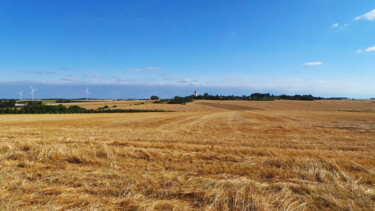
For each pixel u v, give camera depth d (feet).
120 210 9.80
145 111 233.55
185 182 12.72
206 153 20.86
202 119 95.14
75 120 87.04
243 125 62.75
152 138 34.01
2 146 21.58
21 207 9.95
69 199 10.66
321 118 97.09
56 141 27.96
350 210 9.87
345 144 29.04
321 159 18.26
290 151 22.18
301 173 14.51
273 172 14.67
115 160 18.04
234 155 20.65
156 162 17.66
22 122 73.97
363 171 15.42
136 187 12.04
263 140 32.58
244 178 13.44
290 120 84.58
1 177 13.28
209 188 11.85
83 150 19.98
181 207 10.15
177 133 42.32
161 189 11.68
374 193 11.44
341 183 13.07
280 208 10.02
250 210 9.98
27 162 16.94
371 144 28.96
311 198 10.89
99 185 12.35
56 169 15.40
